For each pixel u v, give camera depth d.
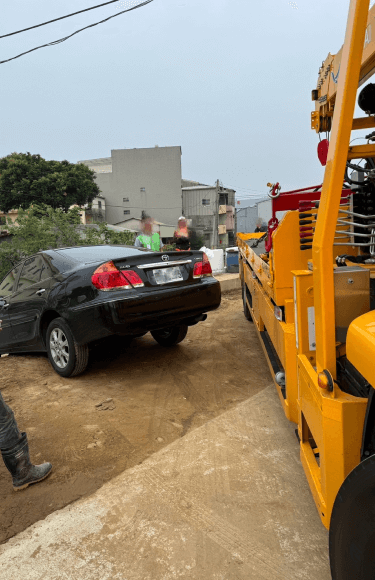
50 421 3.88
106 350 6.09
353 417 1.64
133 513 2.57
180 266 4.91
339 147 1.65
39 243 22.84
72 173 48.34
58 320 4.81
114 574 2.13
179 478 2.91
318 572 2.08
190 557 2.21
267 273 3.71
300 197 3.60
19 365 5.67
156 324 4.59
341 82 1.64
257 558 2.19
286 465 3.02
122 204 65.19
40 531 2.46
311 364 2.24
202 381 4.73
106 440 3.48
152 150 63.94
